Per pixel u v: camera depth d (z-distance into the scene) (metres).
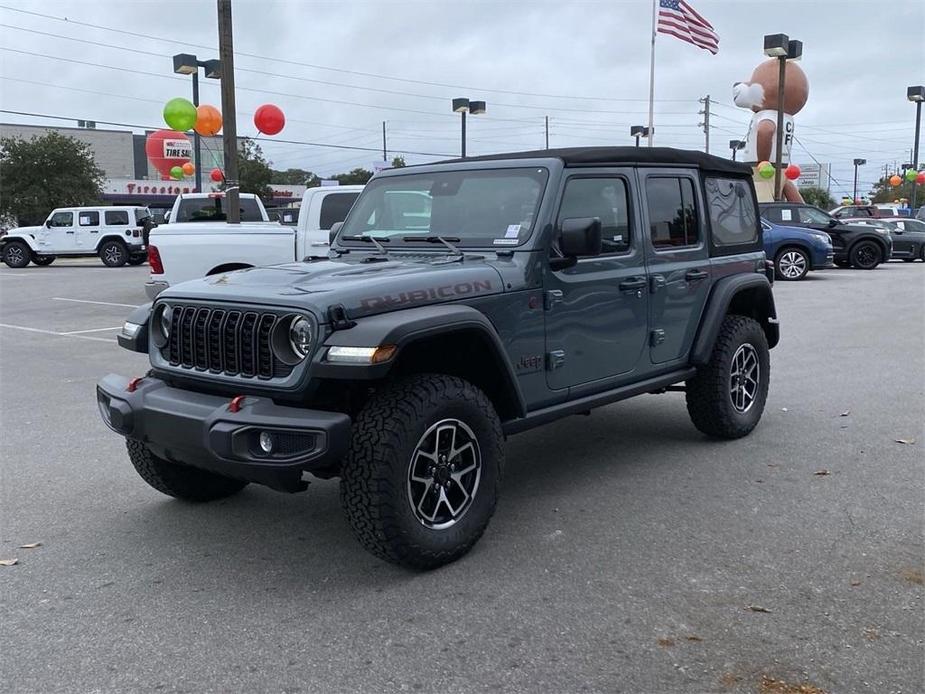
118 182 61.03
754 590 3.72
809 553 4.12
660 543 4.27
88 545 4.35
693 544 4.25
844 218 30.39
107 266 27.62
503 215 4.62
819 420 6.69
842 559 4.04
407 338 3.63
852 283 18.25
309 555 4.19
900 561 4.01
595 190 4.84
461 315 3.88
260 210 16.97
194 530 4.54
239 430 3.56
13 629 3.46
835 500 4.86
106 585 3.88
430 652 3.24
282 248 11.61
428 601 3.67
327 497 5.06
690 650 3.23
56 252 27.47
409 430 3.70
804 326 11.84
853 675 3.04
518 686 3.00
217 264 11.48
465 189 4.85
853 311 13.45
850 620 3.44
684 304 5.49
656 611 3.54
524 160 4.71
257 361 3.78
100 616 3.57
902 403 7.22
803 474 5.34
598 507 4.80
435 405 3.79
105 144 72.44
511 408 4.36
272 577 3.94
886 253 22.25
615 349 4.97
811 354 9.66
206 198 16.64
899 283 18.20
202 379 3.98
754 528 4.45
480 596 3.71
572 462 5.70
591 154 4.75
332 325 3.62
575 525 4.54
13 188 44.41
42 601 3.72
